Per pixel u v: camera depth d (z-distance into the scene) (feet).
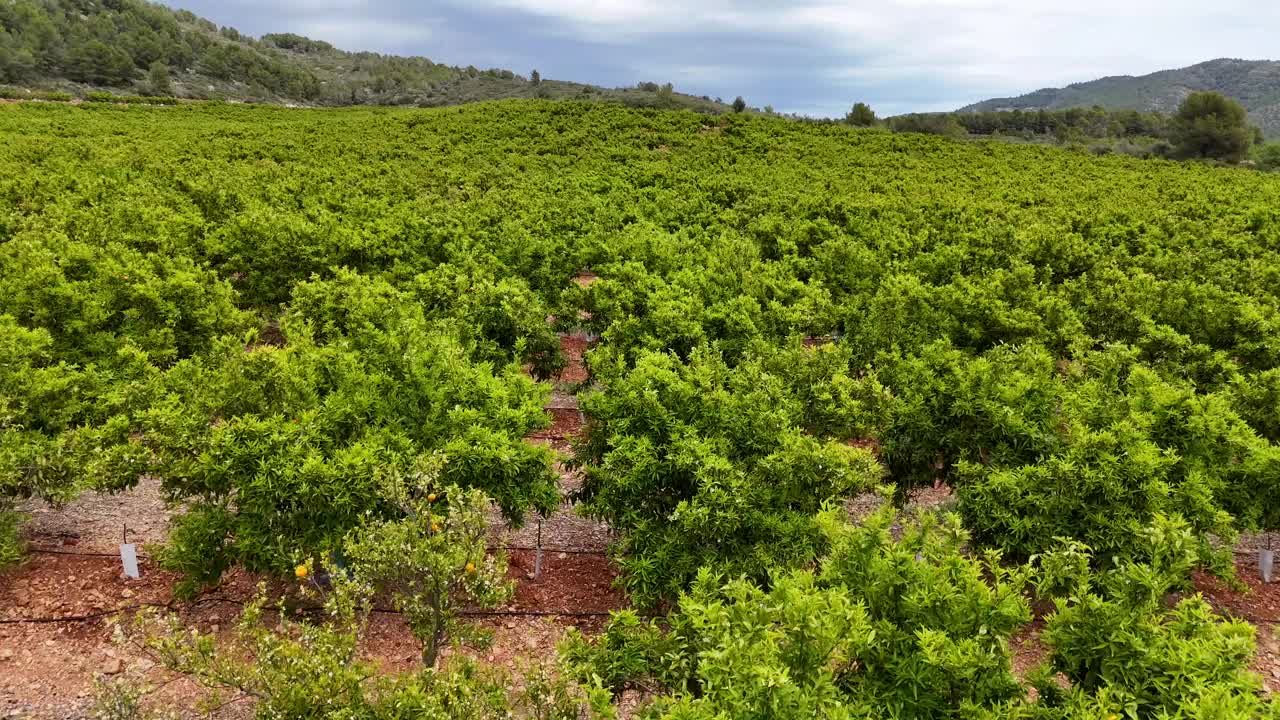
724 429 27.40
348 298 44.32
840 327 49.62
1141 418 27.99
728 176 120.37
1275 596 30.55
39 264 44.19
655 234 67.77
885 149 163.22
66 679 24.06
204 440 24.95
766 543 24.02
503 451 26.27
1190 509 25.93
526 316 42.50
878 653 16.89
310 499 24.07
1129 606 18.38
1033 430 28.19
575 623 28.22
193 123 166.91
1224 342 46.06
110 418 30.14
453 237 63.72
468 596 24.48
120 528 33.06
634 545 26.09
